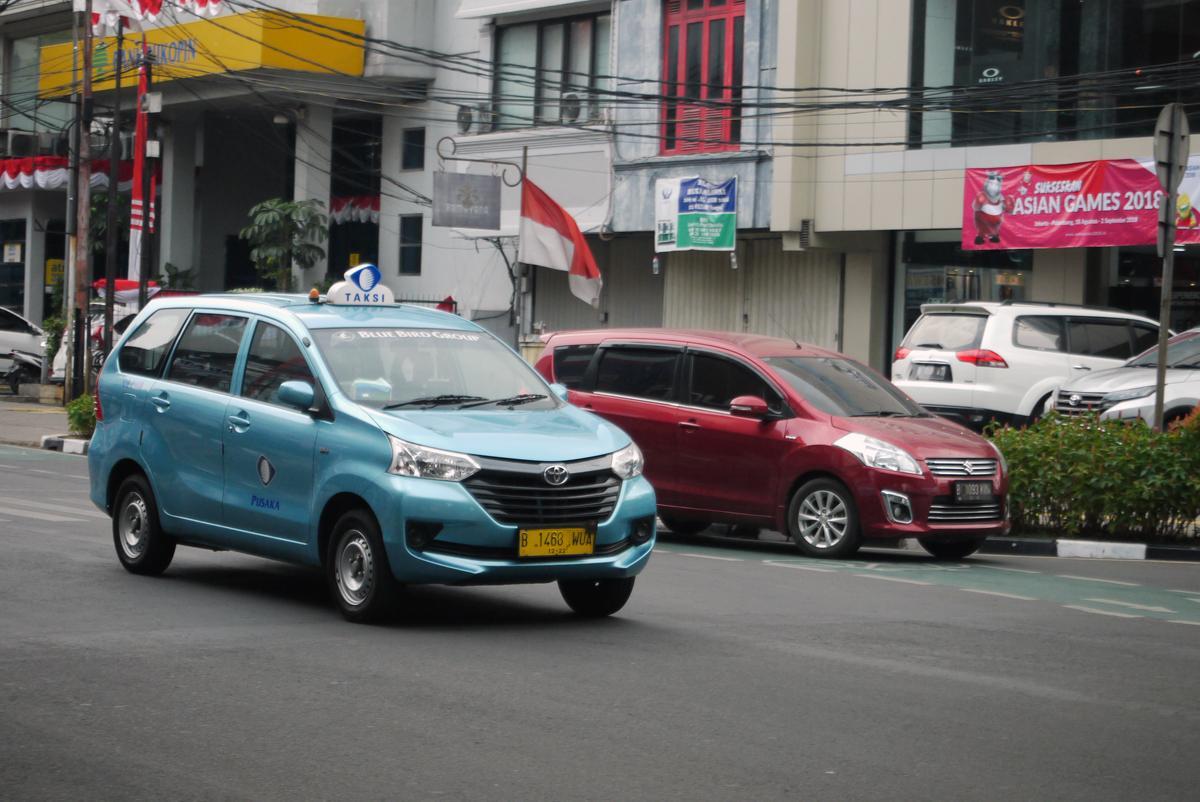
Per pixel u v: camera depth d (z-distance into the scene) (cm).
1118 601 1338
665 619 1148
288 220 4438
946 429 1673
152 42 4594
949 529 1586
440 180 3584
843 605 1253
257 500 1160
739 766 727
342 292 1249
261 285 4738
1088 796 696
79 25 5266
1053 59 2945
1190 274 2888
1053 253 2995
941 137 3078
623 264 3784
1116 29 2877
